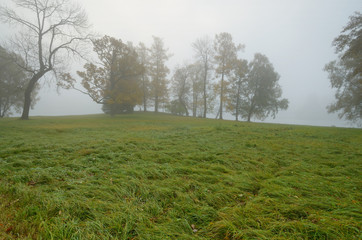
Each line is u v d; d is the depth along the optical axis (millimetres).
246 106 37188
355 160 5453
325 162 5266
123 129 13711
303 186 3512
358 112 26219
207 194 3162
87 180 3701
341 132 12961
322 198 3016
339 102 26688
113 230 2268
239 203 2957
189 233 2281
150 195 3141
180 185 3574
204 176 4008
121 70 29438
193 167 4711
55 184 3504
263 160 5430
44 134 10492
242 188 3504
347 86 25484
